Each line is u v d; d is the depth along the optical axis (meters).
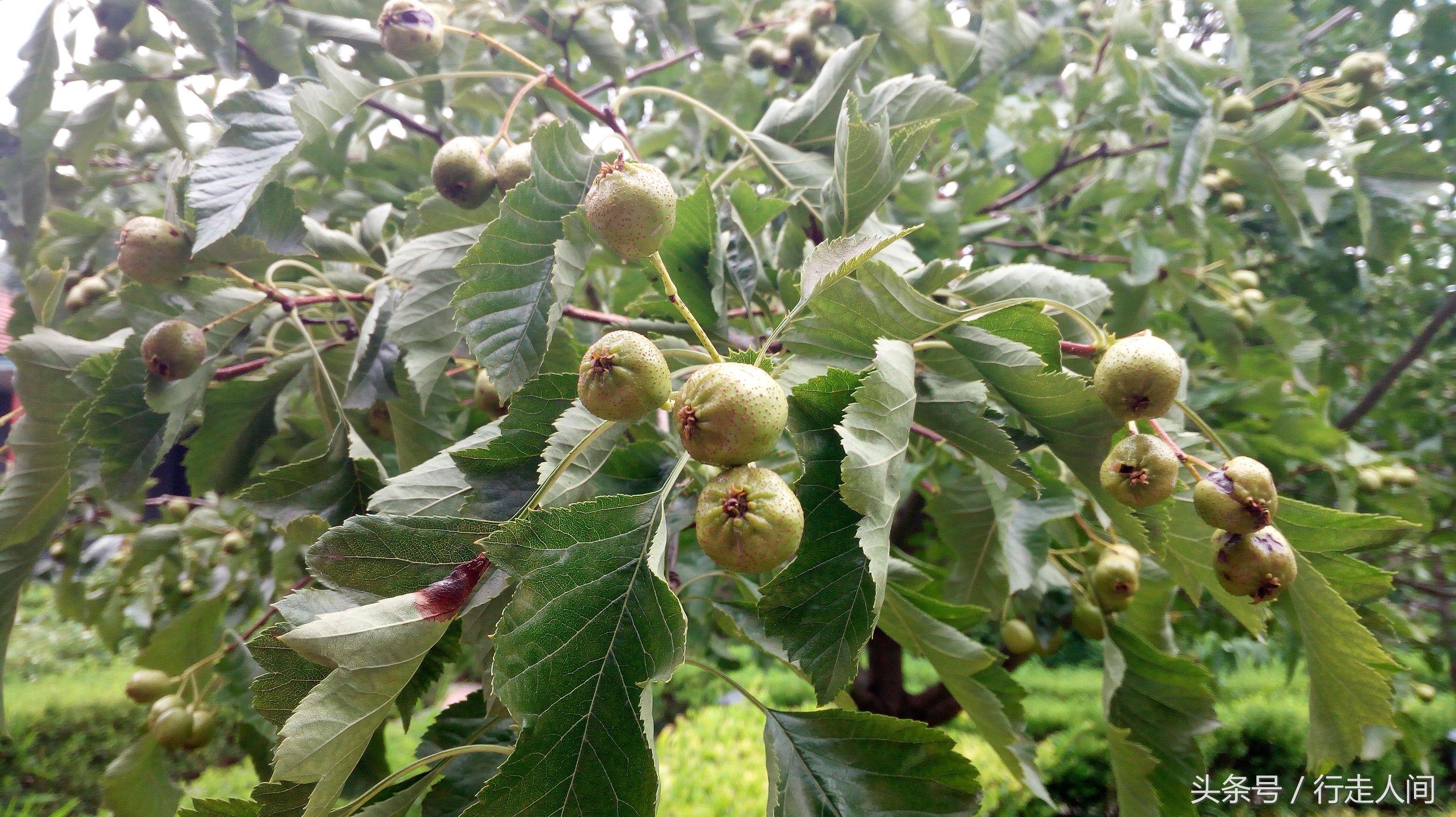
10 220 0.40
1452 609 0.80
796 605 0.16
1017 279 0.24
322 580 0.16
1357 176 0.43
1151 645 0.31
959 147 0.63
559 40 0.40
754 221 0.26
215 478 0.29
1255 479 0.19
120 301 0.25
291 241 0.26
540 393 0.18
